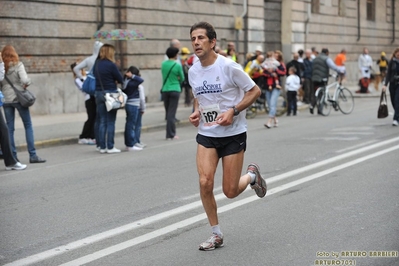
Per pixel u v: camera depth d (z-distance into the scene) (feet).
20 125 110.01
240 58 185.26
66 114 128.67
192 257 39.32
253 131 104.58
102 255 40.19
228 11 178.40
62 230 46.37
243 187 41.63
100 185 62.34
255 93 39.52
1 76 69.77
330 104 132.57
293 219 47.52
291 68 133.28
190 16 162.71
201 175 39.91
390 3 293.84
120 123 114.83
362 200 53.01
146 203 54.08
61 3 127.65
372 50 279.08
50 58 126.21
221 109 39.81
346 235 43.09
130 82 85.97
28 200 56.49
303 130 104.12
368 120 118.01
